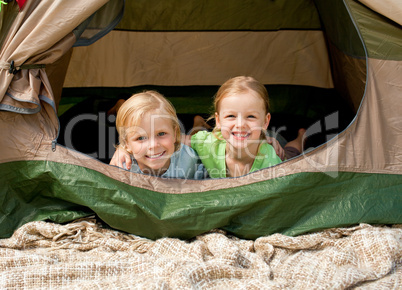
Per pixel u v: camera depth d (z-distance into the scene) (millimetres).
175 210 1618
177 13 2732
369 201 1657
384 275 1450
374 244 1534
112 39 2744
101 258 1547
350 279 1389
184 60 2828
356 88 2262
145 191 1654
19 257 1483
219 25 2779
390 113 1700
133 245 1605
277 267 1521
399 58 1703
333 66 2654
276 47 2807
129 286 1327
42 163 1646
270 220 1653
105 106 2641
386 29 1722
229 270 1418
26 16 1634
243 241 1646
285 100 2760
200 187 1682
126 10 2703
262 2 2707
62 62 2023
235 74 2840
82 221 1678
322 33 2734
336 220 1640
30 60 1646
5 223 1650
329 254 1526
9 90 1626
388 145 1693
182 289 1297
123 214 1624
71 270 1428
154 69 2818
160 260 1476
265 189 1632
